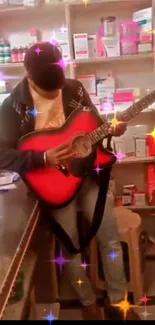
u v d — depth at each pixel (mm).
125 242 1991
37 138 1604
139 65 2752
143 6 2625
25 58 1521
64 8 2555
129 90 2631
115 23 2500
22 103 1593
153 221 2848
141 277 2109
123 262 1858
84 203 1744
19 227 1315
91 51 2561
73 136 1596
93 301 1824
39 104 1618
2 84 2629
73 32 2709
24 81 1626
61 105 1658
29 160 1531
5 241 1212
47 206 1633
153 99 1583
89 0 2451
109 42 2504
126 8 2648
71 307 1903
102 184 1707
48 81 1503
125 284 1809
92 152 1609
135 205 2734
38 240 1765
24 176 1604
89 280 1901
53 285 1880
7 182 1830
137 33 2496
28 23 2703
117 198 2758
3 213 1454
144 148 2623
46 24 2701
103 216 1724
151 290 2184
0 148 1596
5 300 951
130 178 2941
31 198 1605
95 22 2686
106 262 1786
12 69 2781
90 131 1615
